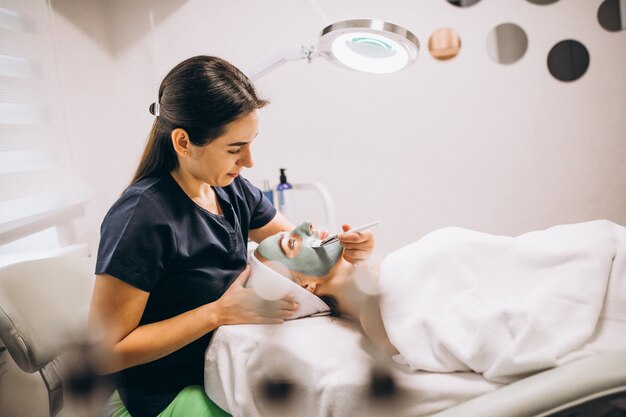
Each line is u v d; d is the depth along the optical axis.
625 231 0.77
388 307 0.73
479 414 0.53
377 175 1.72
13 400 0.84
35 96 1.16
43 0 1.20
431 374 0.65
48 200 1.14
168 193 0.78
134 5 1.56
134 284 0.70
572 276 0.69
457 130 1.70
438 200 1.75
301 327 0.75
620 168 1.70
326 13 1.61
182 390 0.77
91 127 1.47
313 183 1.46
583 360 0.57
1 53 1.08
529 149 1.70
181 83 0.71
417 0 1.61
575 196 1.73
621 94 1.65
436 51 1.64
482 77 1.66
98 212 1.51
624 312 0.67
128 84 1.59
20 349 0.67
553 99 1.67
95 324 0.70
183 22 1.58
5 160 1.10
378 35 0.81
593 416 0.53
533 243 0.79
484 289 0.73
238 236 0.90
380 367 0.65
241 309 0.74
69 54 1.36
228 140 0.72
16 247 1.24
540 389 0.54
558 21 1.62
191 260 0.79
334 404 0.61
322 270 0.80
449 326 0.67
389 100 1.67
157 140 0.80
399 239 1.77
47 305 0.75
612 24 1.61
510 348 0.59
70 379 0.73
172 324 0.73
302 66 1.64
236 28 1.60
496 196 1.74
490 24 1.62
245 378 0.68
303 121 1.68
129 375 0.77
